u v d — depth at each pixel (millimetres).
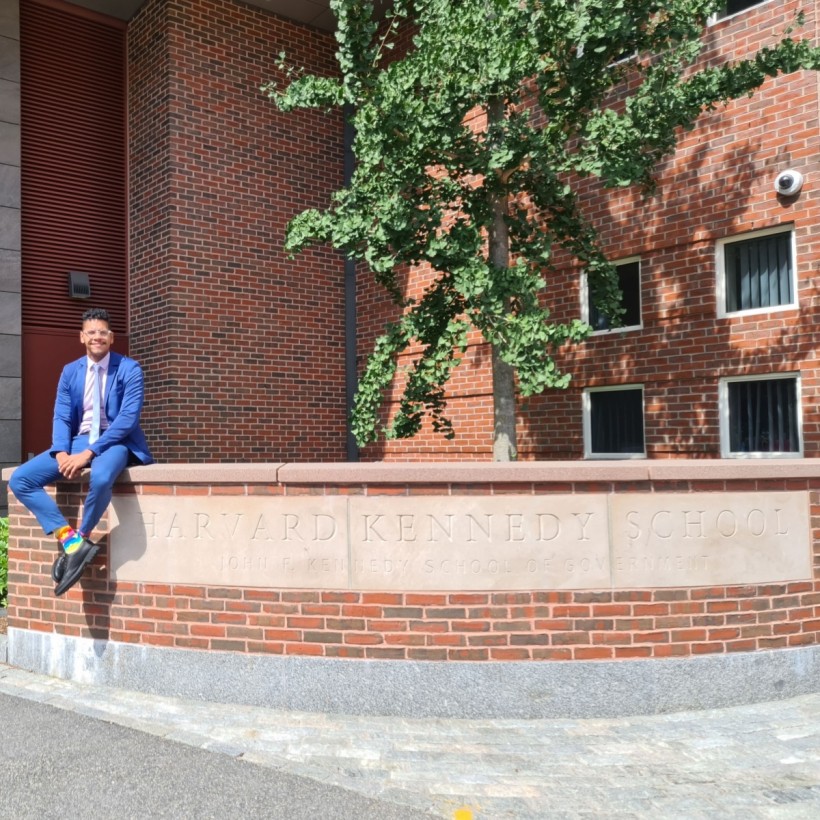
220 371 11750
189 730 4492
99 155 12055
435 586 4777
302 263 12703
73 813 3352
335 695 4828
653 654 4781
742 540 4941
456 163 7113
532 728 4543
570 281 9875
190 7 11641
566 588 4758
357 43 6992
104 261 12000
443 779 3807
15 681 5430
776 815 3420
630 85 9117
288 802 3496
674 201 8859
